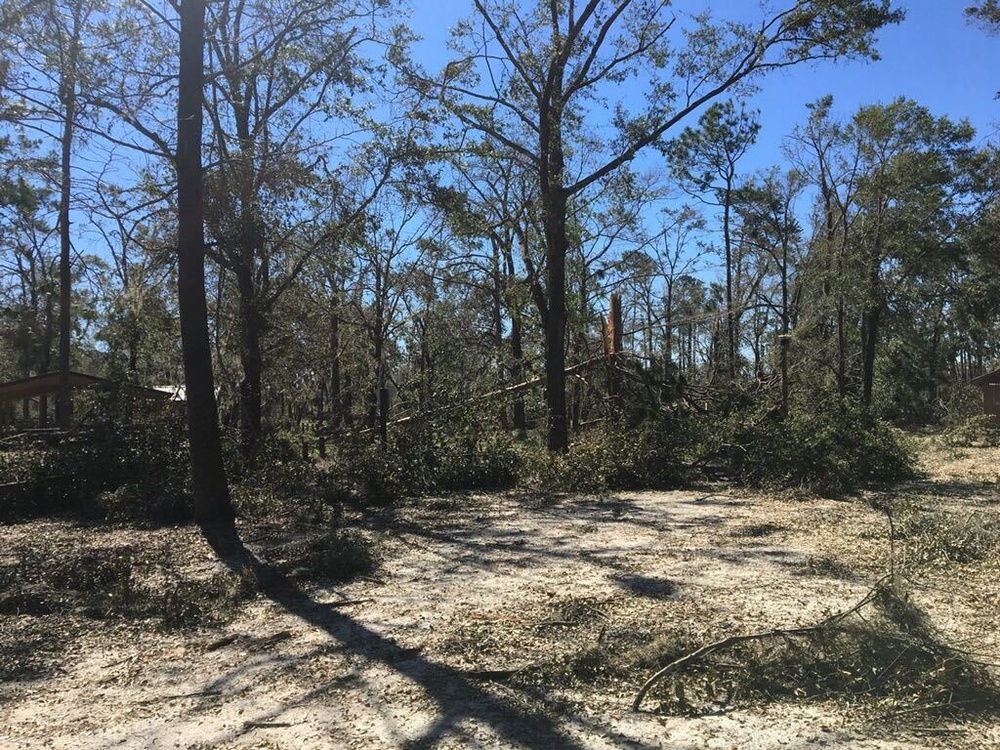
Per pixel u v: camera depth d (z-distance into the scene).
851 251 33.97
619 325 19.19
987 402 37.91
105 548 9.07
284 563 7.82
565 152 21.02
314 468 13.61
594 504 12.12
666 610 5.73
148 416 13.46
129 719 4.12
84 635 5.75
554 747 3.55
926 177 32.38
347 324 24.62
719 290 47.03
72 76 10.92
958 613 5.41
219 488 10.55
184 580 7.31
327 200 16.02
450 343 29.75
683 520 10.11
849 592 6.12
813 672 4.23
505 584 6.85
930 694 3.91
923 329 46.22
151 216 14.65
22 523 11.20
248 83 16.31
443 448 14.54
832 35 15.13
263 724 3.97
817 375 25.36
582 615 5.69
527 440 18.92
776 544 8.21
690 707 3.94
